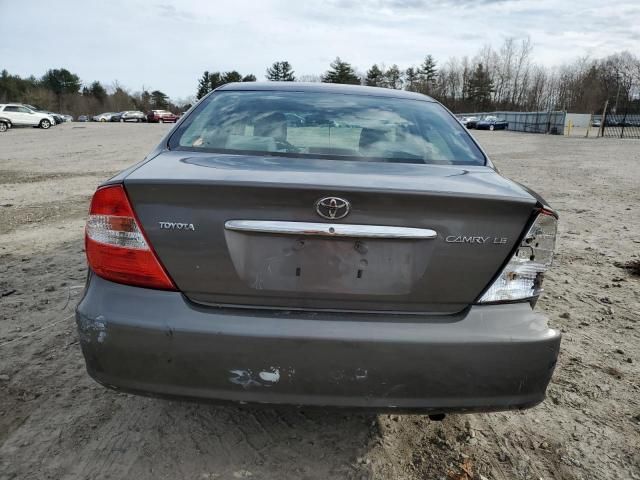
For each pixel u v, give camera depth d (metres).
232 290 1.83
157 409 2.55
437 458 2.28
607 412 2.65
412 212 1.79
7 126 32.28
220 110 2.72
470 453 2.32
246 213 1.78
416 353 1.81
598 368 3.09
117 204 1.84
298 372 1.81
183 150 2.36
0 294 3.88
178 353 1.81
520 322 1.89
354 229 1.78
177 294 1.85
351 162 2.25
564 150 21.91
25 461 2.15
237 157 2.22
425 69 102.56
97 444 2.27
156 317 1.81
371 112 2.79
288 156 2.28
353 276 1.83
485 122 51.84
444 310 1.89
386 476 2.15
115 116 57.44
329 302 1.85
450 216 1.82
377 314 1.86
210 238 1.80
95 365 1.88
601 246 5.86
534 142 28.06
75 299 3.82
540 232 1.90
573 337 3.48
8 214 6.89
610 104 72.31
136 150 17.06
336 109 2.78
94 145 19.31
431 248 1.83
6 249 5.17
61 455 2.20
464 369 1.85
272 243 1.81
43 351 3.05
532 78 93.12
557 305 4.04
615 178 12.06
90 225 1.92
